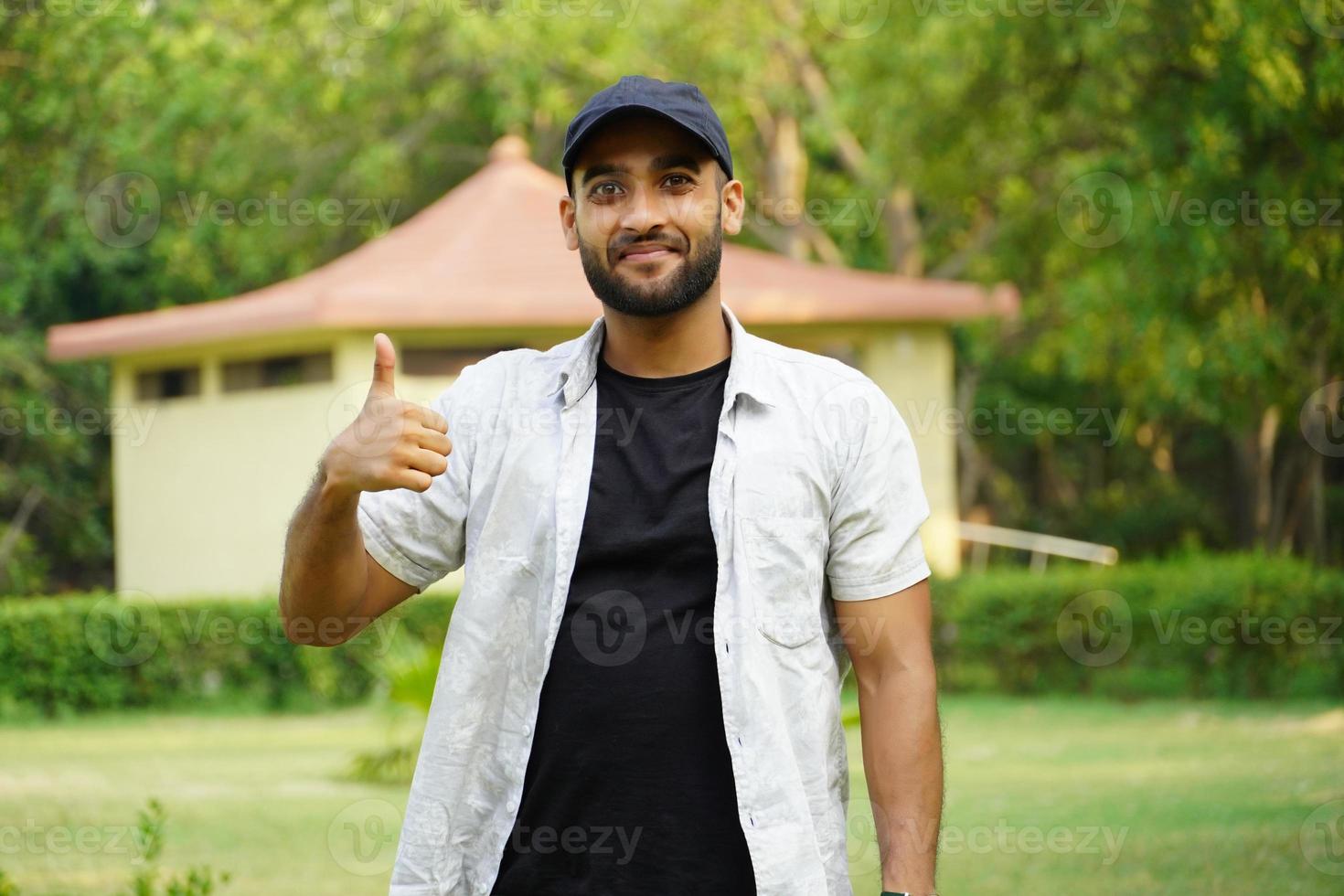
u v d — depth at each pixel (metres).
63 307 21.88
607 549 2.65
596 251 2.73
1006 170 19.03
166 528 17.09
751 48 21.88
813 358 2.81
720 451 2.69
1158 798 8.14
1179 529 24.30
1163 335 16.39
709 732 2.59
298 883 6.50
